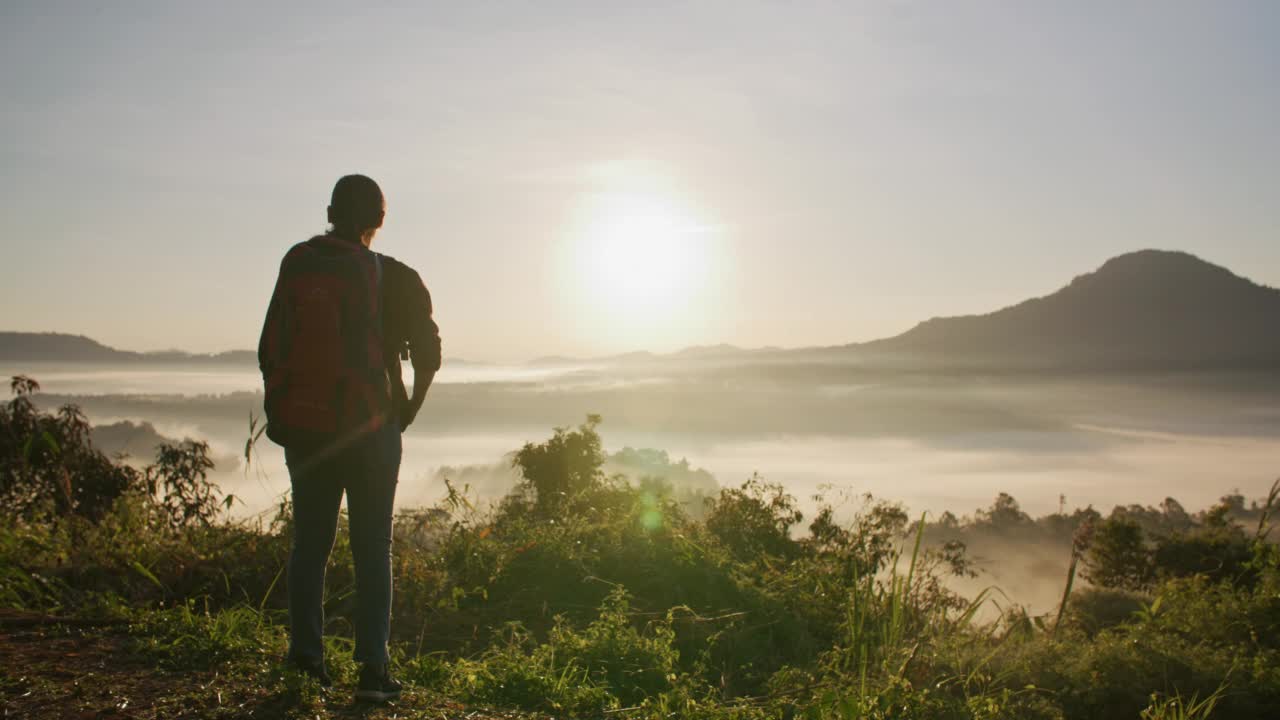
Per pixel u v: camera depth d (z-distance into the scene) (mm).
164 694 2549
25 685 2514
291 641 2889
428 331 2945
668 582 5137
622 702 3541
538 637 4375
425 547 5352
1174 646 5410
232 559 4691
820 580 5500
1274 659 5266
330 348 2711
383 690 2734
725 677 4242
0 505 7207
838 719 3254
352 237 2941
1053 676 4926
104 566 4523
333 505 2887
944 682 4285
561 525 5938
